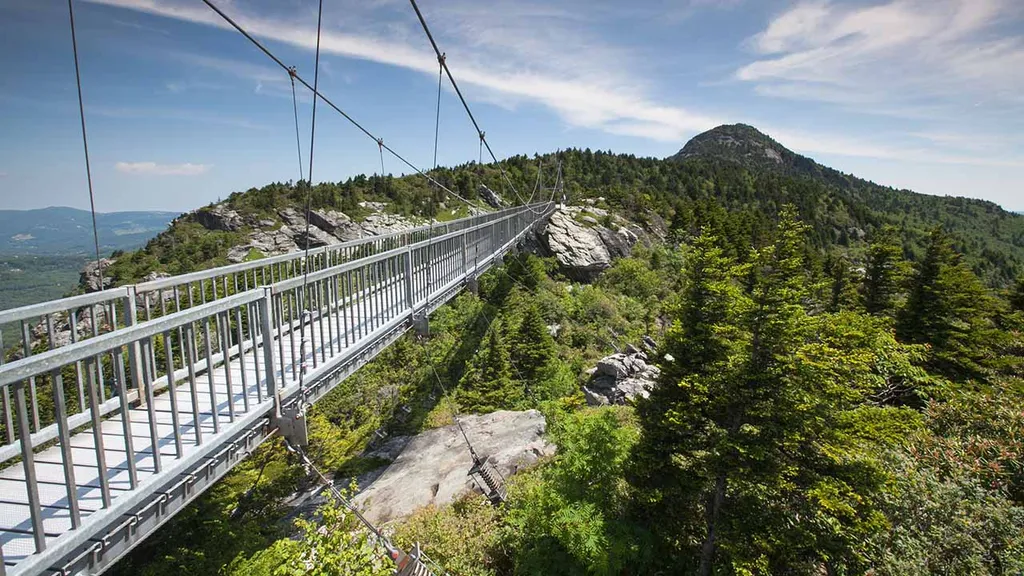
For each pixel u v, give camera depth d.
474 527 8.91
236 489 11.52
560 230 40.28
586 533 7.45
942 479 7.93
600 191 71.06
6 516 3.11
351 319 6.52
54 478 3.56
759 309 7.53
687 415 8.09
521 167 97.69
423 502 11.09
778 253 12.28
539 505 8.30
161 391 6.66
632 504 8.61
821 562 7.32
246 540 10.10
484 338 24.95
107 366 8.98
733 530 7.48
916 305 17.27
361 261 6.70
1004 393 10.99
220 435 4.13
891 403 13.12
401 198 94.00
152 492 3.45
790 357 7.43
